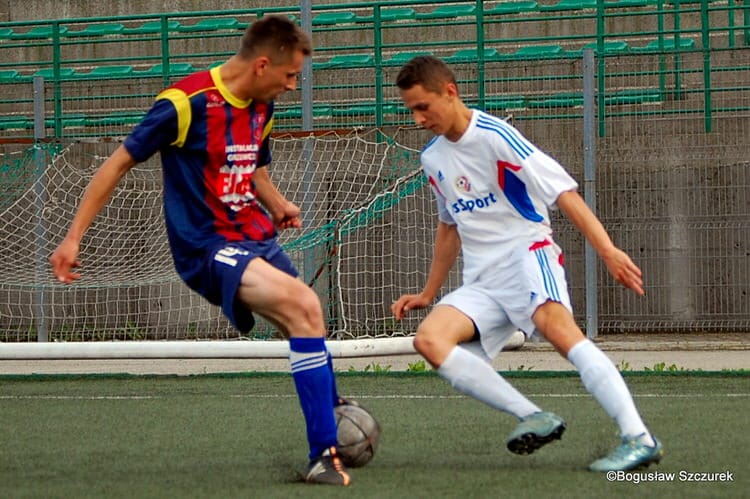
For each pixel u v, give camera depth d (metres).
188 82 14.04
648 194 34.94
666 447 16.12
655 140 34.94
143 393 24.80
